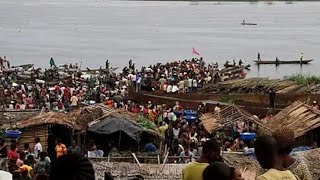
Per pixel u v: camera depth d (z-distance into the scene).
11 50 159.50
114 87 79.19
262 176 8.42
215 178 8.29
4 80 81.06
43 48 165.00
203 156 11.09
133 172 29.42
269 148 8.66
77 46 170.75
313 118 43.59
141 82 77.94
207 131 44.91
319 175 26.61
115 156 34.75
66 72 94.12
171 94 68.38
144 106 58.41
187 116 52.66
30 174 27.23
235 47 172.62
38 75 89.50
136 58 145.38
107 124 41.12
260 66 127.94
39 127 40.25
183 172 10.89
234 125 44.84
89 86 78.12
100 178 29.23
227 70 101.19
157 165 30.09
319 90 66.56
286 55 153.12
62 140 40.91
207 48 169.38
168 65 102.19
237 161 29.91
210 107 59.41
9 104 58.66
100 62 137.62
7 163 26.62
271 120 46.41
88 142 41.22
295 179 8.48
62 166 6.66
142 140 41.75
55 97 64.94
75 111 45.53
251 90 70.00
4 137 37.91
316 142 42.53
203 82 83.06
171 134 43.03
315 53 157.00
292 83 71.12
